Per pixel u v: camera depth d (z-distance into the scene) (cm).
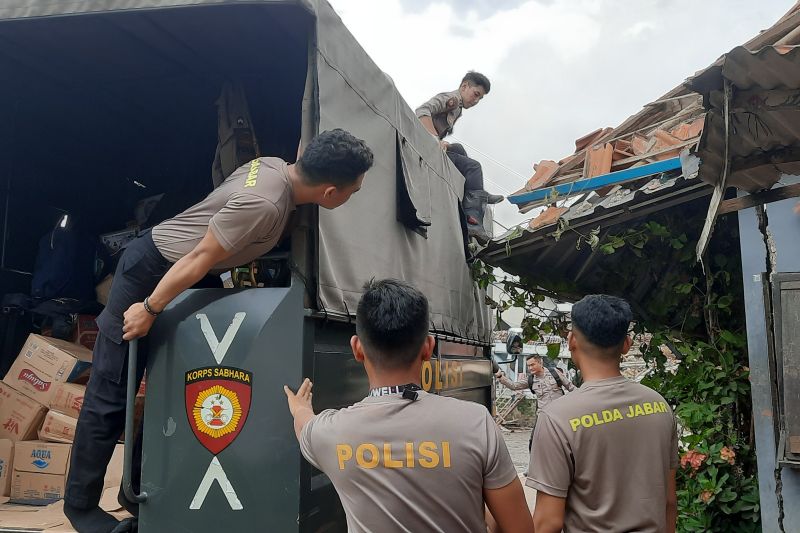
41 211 459
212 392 257
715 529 403
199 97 439
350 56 319
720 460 399
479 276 553
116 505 304
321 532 270
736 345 419
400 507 175
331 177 254
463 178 562
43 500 326
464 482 177
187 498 253
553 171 502
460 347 516
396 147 385
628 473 232
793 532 316
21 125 436
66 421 336
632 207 405
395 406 185
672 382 455
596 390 241
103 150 489
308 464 256
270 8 314
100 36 348
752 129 240
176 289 247
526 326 539
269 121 405
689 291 450
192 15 323
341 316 295
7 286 429
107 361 269
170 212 427
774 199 276
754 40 343
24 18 280
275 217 248
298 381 251
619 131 512
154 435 260
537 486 235
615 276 492
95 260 459
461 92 603
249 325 259
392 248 373
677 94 500
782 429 321
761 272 345
